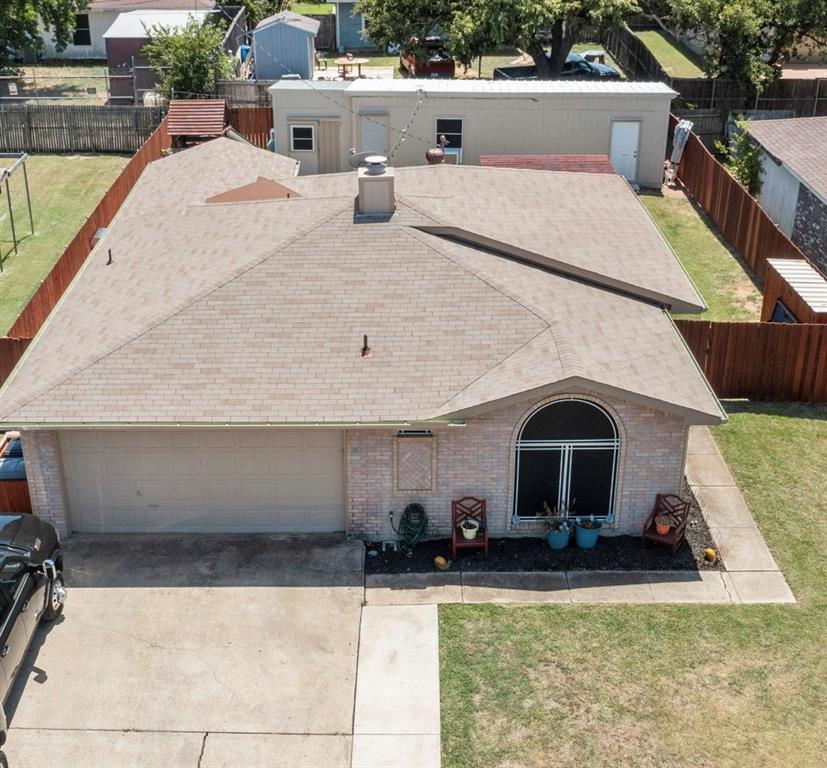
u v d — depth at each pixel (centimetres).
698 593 1552
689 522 1719
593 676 1386
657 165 3334
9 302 2589
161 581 1577
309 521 1700
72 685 1376
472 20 3900
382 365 1617
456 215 1928
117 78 4009
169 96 3812
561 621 1490
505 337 1656
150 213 2169
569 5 3847
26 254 2886
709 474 1855
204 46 3806
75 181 3475
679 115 3884
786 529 1705
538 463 1634
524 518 1675
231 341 1662
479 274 1758
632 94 3216
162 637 1462
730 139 3834
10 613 1320
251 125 3703
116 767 1252
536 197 2106
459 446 1612
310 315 1697
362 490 1645
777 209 2998
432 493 1647
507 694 1355
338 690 1368
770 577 1589
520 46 3941
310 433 1630
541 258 1855
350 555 1638
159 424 1543
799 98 4019
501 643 1446
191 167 2566
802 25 3988
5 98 4047
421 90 3247
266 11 5622
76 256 2505
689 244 2945
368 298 1719
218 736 1297
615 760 1253
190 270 1848
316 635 1466
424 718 1320
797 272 2288
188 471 1661
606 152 3309
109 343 1673
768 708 1332
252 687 1373
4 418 1552
